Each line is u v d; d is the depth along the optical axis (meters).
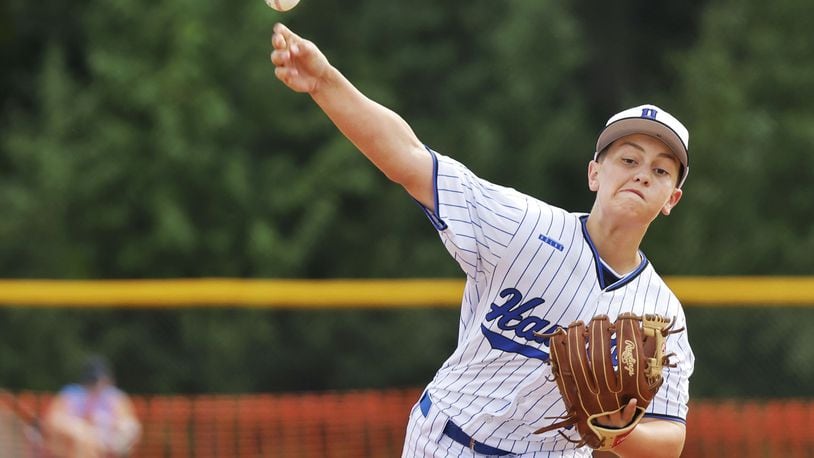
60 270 57.69
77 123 59.22
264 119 61.38
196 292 31.31
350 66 64.19
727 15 62.59
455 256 13.13
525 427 13.44
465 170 13.16
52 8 67.25
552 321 12.94
